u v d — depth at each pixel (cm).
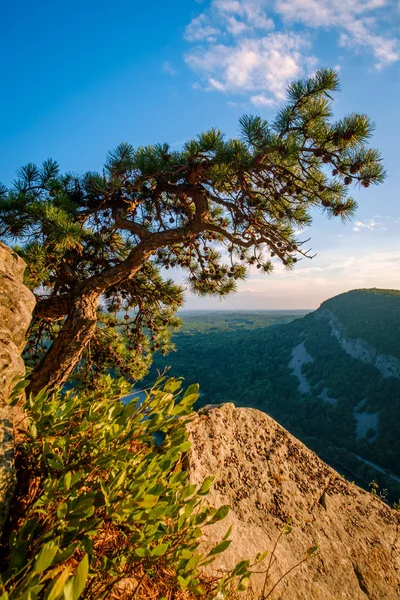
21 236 423
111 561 97
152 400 140
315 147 396
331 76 360
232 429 330
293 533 260
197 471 267
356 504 316
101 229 511
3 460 111
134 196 512
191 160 403
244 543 228
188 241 505
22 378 138
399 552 277
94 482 117
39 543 91
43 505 106
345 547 264
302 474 322
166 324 607
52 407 133
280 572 219
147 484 103
